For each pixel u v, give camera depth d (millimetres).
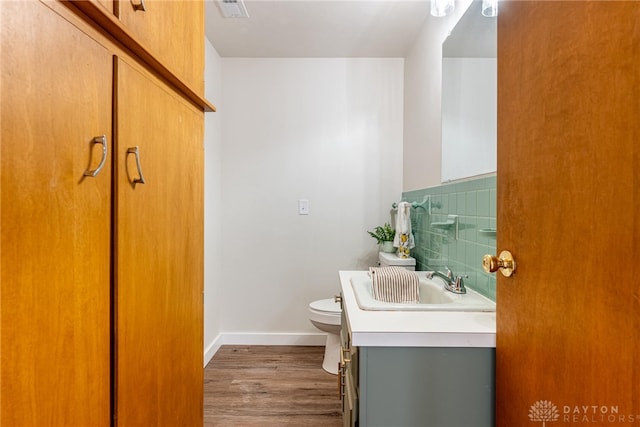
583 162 585
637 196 489
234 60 2705
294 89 2717
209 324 2498
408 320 1018
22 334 451
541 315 703
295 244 2748
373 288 1412
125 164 646
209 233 2482
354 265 2734
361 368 923
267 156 2727
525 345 760
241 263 2748
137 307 693
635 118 491
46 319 484
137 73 689
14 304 439
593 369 567
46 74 478
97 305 583
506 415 847
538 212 710
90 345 567
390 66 2695
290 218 2740
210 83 2475
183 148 918
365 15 2105
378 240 2525
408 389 922
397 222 2223
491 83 1238
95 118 571
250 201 2734
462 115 1505
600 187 551
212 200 2535
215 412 1818
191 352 968
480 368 919
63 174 509
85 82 548
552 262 667
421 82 2213
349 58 2697
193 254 983
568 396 623
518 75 777
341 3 1990
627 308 506
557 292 654
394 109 2703
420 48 2248
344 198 2730
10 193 432
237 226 2738
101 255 591
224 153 2725
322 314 2205
